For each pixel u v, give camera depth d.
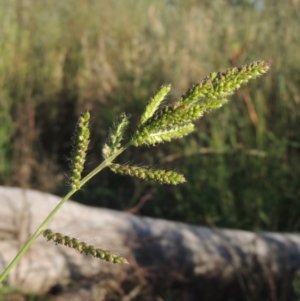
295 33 0.67
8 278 0.40
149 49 0.76
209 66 0.67
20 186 0.51
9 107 0.70
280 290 0.45
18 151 0.60
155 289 0.44
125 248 0.44
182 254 0.45
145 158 0.64
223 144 0.58
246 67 0.12
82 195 0.64
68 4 0.89
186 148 0.59
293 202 0.57
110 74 0.76
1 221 0.43
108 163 0.13
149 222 0.47
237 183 0.58
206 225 0.57
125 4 0.96
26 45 0.80
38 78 0.78
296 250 0.46
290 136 0.60
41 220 0.44
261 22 0.72
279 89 0.62
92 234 0.44
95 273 0.43
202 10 0.80
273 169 0.57
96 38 0.87
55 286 0.43
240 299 0.45
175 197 0.59
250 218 0.56
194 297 0.45
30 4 0.85
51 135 0.75
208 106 0.12
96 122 0.73
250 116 0.59
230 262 0.45
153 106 0.13
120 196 0.64
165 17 0.82
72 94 0.79
